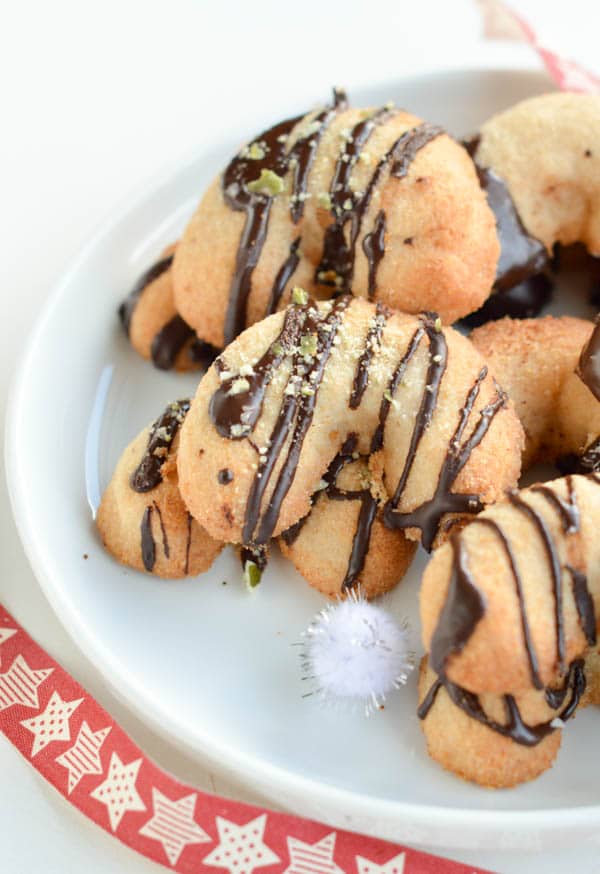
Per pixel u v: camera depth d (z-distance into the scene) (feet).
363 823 0.96
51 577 1.05
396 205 1.09
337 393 1.03
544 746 0.97
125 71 1.43
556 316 1.21
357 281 1.11
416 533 1.03
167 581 1.08
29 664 1.06
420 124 1.15
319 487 1.05
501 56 1.43
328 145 1.13
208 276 1.13
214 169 1.28
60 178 1.35
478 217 1.10
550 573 0.94
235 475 1.01
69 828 1.00
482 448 1.01
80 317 1.21
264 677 1.03
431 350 1.03
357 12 1.47
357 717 1.01
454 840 0.95
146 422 1.18
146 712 0.99
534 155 1.17
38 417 1.15
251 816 0.98
